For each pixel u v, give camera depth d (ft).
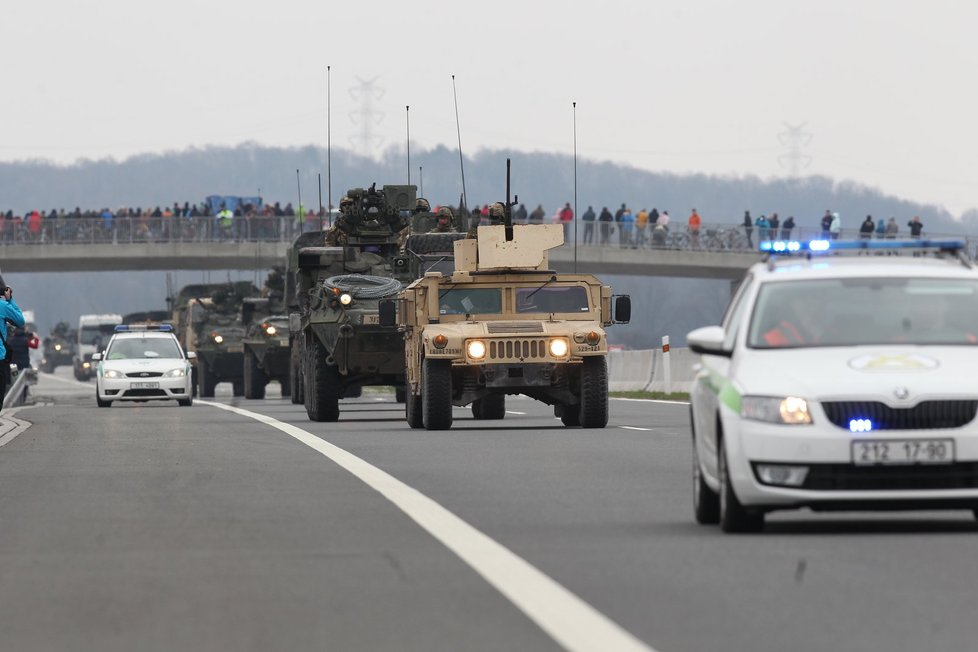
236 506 134.10
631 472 163.63
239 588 90.89
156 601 86.89
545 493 142.31
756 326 118.32
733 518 111.65
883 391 109.09
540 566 97.81
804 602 84.17
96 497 143.23
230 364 525.75
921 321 117.80
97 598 88.02
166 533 116.16
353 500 137.69
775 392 110.22
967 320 117.91
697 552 103.14
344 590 89.76
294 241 392.27
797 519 121.08
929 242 125.70
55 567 99.76
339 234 329.72
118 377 391.24
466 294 254.06
